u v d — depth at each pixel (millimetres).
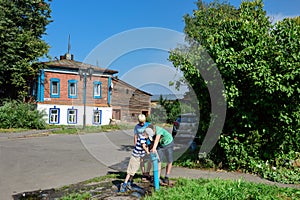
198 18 10039
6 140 15930
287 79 7238
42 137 17734
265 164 8016
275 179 7312
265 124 8211
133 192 6074
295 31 7602
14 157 10430
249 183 6250
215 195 5434
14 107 23266
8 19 25578
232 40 8078
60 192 6152
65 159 10156
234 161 8266
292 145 8227
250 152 8203
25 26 28078
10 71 25406
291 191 5879
